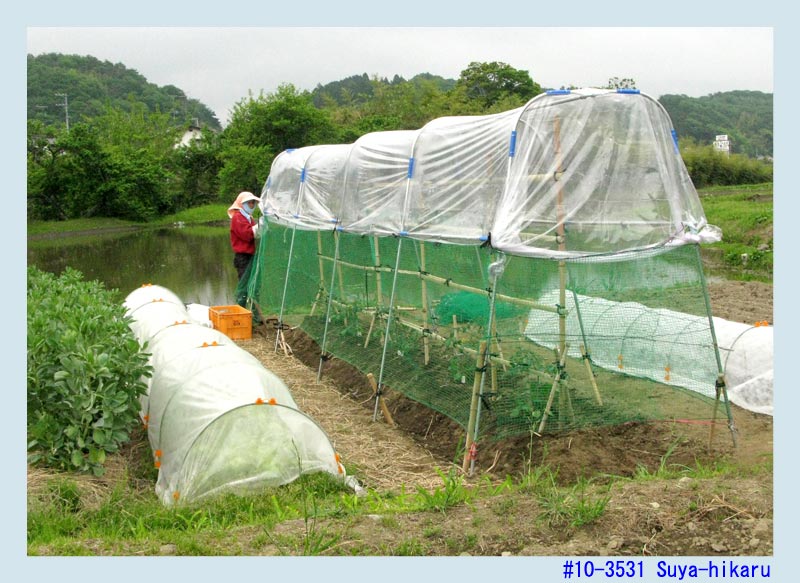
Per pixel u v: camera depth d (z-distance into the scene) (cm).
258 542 524
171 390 770
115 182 4209
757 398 820
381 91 5416
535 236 711
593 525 534
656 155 728
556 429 742
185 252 2828
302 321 1312
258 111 4412
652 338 812
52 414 707
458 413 812
